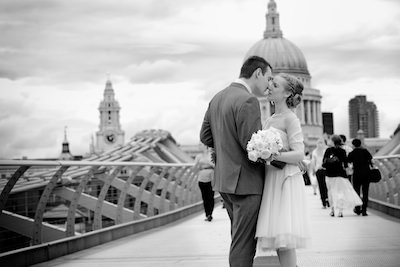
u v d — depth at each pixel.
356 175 17.81
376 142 125.31
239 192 6.12
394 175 19.36
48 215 13.02
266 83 6.45
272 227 6.16
